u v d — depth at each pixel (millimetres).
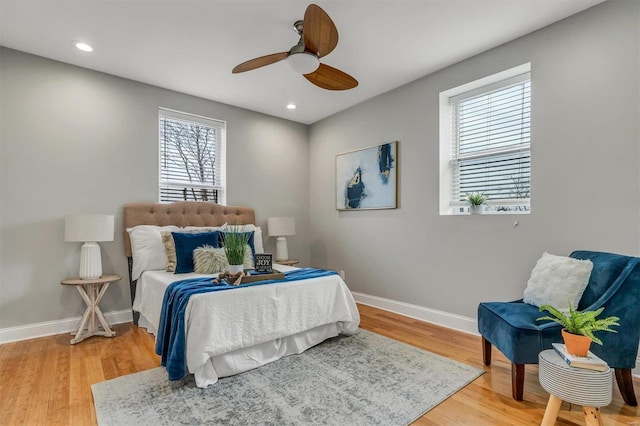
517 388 1897
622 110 2213
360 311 3803
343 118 4461
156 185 3643
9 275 2822
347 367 2332
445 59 3086
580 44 2395
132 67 3205
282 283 2527
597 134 2318
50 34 2631
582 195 2387
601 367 1468
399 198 3725
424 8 2322
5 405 1836
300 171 4988
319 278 2781
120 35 2650
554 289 2041
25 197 2898
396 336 2975
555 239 2521
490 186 3090
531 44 2646
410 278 3604
